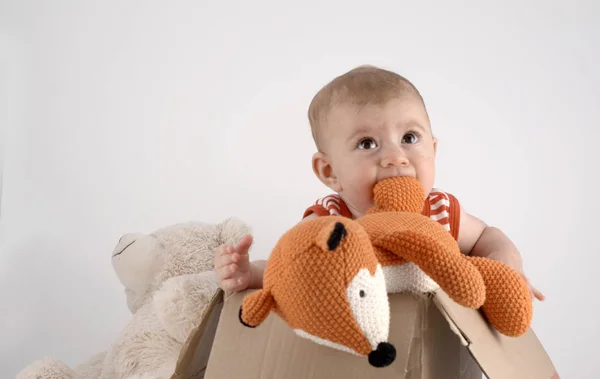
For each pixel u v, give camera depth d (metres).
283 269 0.58
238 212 1.84
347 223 0.59
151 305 1.19
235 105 1.91
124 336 1.15
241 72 1.92
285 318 0.61
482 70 1.83
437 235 0.67
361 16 1.90
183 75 1.94
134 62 1.96
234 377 0.71
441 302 0.62
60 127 1.95
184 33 1.95
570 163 1.76
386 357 0.56
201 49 1.94
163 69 1.95
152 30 1.96
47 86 1.97
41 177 1.93
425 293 0.64
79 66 1.97
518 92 1.81
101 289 1.85
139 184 1.90
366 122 0.90
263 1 1.93
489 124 1.80
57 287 1.84
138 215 1.88
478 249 1.08
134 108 1.94
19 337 1.78
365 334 0.56
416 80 1.85
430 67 1.85
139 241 1.22
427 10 1.87
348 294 0.56
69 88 1.96
